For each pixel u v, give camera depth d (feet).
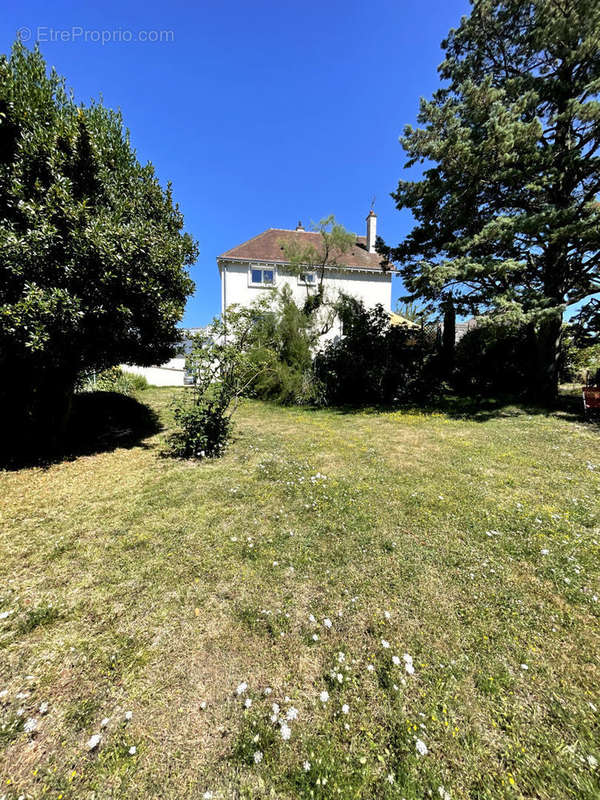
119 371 40.29
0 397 18.56
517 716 5.15
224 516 11.50
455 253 32.89
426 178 35.06
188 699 5.44
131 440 21.91
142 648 6.36
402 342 40.40
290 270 47.83
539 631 6.75
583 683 5.64
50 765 4.55
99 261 14.89
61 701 5.37
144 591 7.88
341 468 16.48
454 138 28.96
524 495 13.05
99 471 15.89
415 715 5.19
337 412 33.91
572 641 6.49
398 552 9.46
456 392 41.06
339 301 44.83
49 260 13.94
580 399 35.06
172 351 23.21
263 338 37.01
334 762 4.59
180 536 10.22
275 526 10.87
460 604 7.50
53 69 17.94
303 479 14.84
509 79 28.22
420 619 7.09
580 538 9.98
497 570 8.63
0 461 16.94
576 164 27.12
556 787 4.31
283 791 4.29
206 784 4.36
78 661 6.07
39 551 9.39
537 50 27.32
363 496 13.11
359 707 5.33
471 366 41.45
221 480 14.75
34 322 13.21
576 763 4.53
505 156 26.35
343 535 10.35
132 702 5.38
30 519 11.20
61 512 11.71
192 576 8.41
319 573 8.57
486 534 10.31
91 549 9.52
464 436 22.80
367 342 40.24
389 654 6.25
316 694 5.55
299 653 6.31
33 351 13.92
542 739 4.83
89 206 15.98
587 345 37.19
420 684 5.68
